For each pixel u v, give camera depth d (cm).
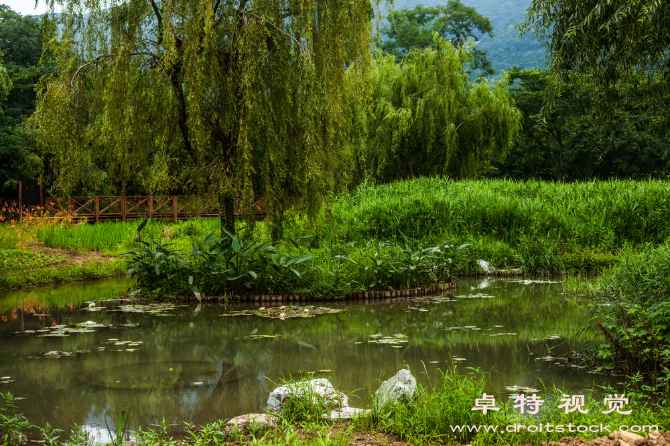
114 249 1411
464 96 2309
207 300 901
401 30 4206
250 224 943
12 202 2038
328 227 1177
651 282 552
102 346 604
